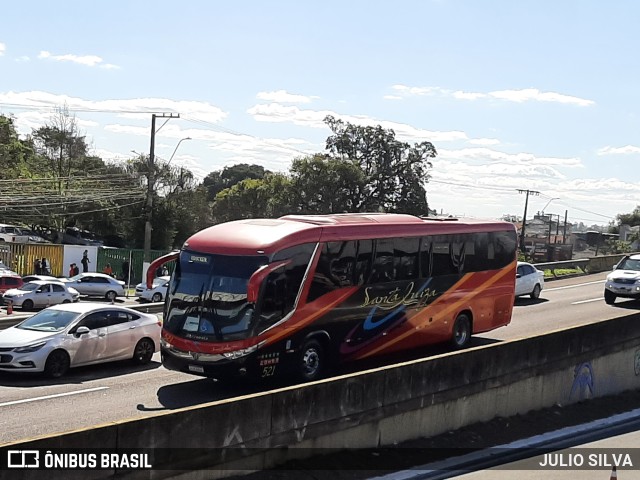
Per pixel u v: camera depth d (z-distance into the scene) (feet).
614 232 483.10
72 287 145.48
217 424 35.76
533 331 84.17
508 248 76.59
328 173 254.68
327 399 41.29
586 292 127.95
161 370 62.49
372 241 61.36
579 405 59.72
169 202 266.77
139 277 200.75
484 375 51.80
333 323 57.77
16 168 274.98
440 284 68.23
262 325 52.49
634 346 66.18
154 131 175.94
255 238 54.34
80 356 59.67
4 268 160.56
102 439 31.27
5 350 56.90
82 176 265.75
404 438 45.88
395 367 45.42
